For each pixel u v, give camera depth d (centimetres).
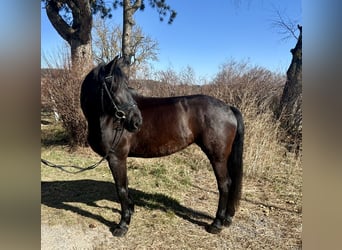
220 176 277
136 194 377
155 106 283
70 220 302
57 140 689
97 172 476
